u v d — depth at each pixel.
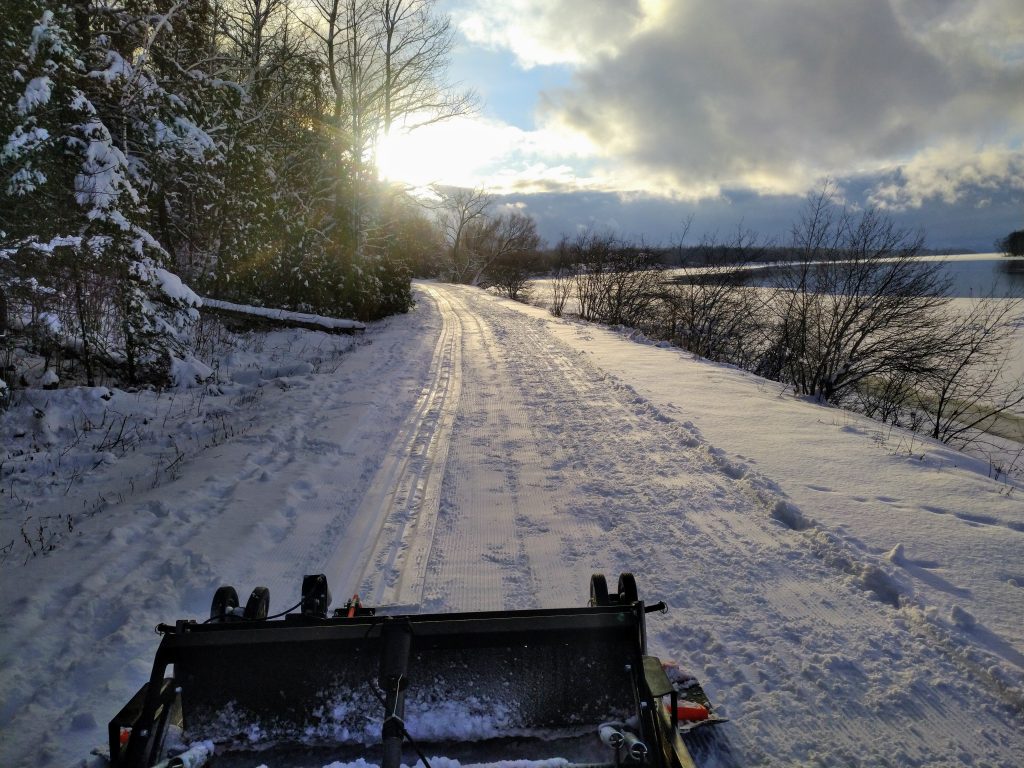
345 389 11.97
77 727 3.39
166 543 5.52
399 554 5.47
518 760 2.45
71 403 9.73
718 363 15.95
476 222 73.94
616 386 12.00
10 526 6.09
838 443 8.51
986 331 13.23
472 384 12.59
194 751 2.36
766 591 4.80
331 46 24.11
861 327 13.24
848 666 3.91
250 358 15.25
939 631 4.18
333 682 2.52
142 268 10.91
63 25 9.46
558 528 5.97
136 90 11.55
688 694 3.42
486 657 2.60
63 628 4.27
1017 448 12.74
